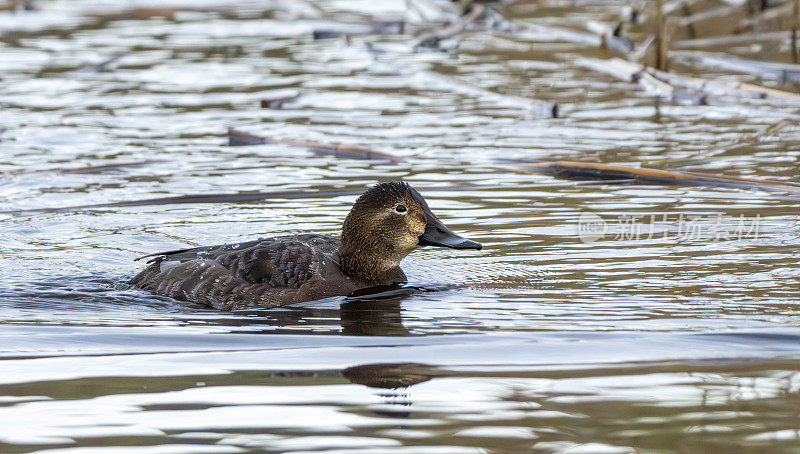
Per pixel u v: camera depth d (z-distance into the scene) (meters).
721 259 11.45
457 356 8.93
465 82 20.77
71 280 11.06
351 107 19.31
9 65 22.77
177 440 7.32
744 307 9.95
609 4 28.50
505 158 15.80
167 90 20.61
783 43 23.44
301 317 10.10
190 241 12.41
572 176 14.88
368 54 23.69
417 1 28.42
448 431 7.45
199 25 27.44
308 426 7.54
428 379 8.43
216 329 9.72
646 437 7.30
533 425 7.52
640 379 8.34
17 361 8.88
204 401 8.00
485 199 13.95
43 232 12.70
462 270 11.51
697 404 7.84
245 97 20.08
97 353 9.09
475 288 10.91
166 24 27.70
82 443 7.28
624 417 7.64
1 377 8.52
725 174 14.70
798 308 9.88
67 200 14.02
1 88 20.69
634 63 21.17
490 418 7.66
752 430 7.38
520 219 13.09
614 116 18.38
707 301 10.17
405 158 15.74
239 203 13.94
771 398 7.93
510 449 7.14
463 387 8.25
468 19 25.83
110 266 11.56
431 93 20.33
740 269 11.10
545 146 16.55
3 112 18.88
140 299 10.57
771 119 17.80
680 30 25.22
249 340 9.42
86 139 17.17
